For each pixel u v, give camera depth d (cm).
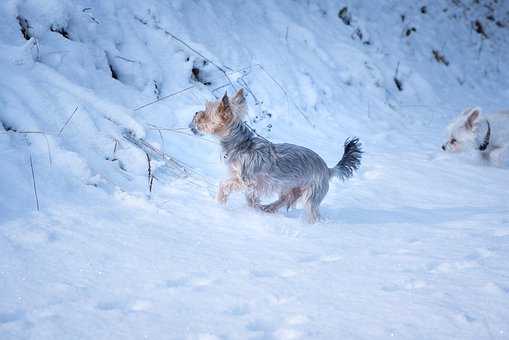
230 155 576
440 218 612
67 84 638
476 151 907
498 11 1816
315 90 1022
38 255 412
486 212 636
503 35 1745
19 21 683
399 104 1199
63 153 548
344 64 1160
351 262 451
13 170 509
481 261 457
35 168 525
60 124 591
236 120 574
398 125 1094
